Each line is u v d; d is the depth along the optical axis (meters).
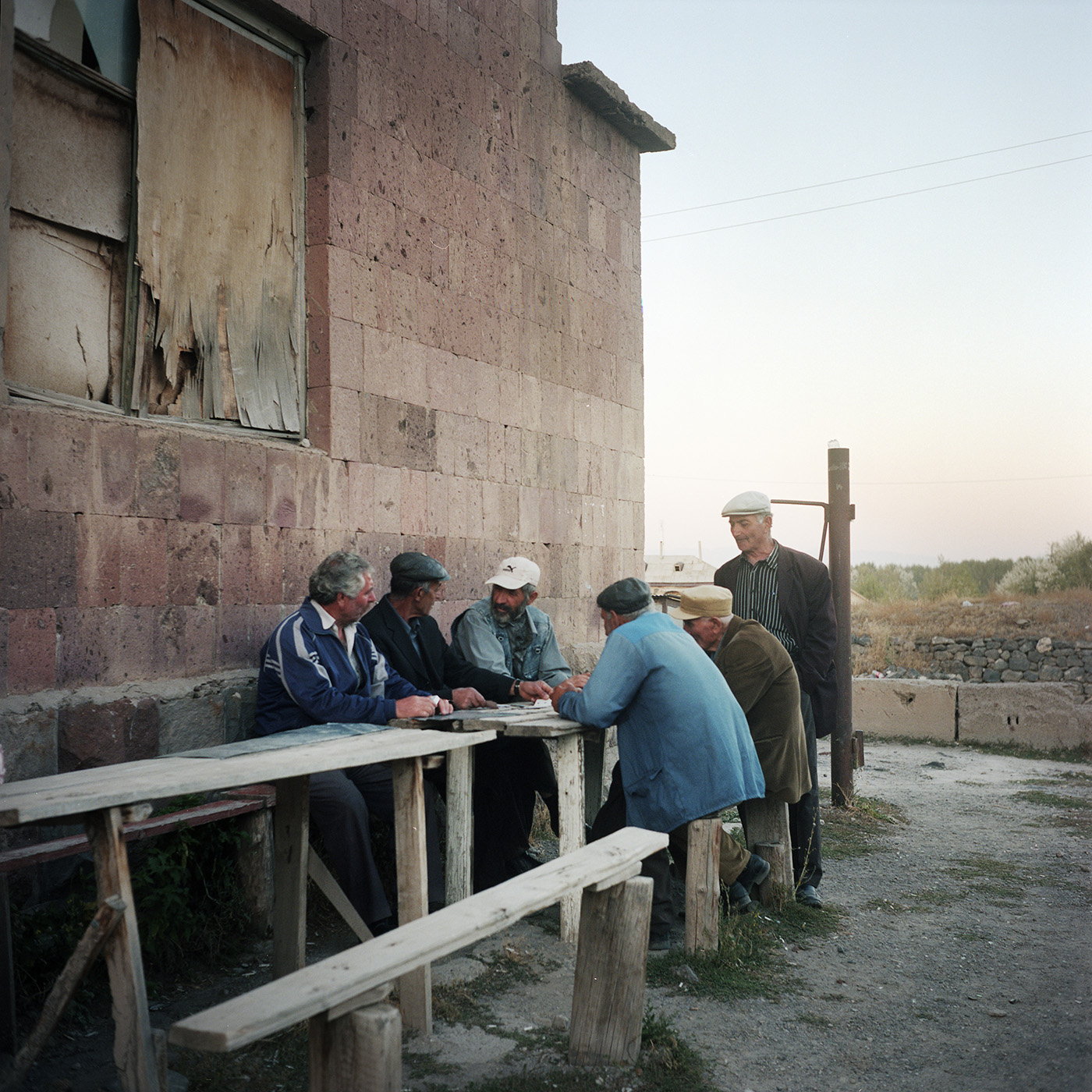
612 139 8.23
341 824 3.90
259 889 4.15
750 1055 3.23
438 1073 3.01
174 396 4.64
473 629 5.40
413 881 3.36
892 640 13.61
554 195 7.40
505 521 6.79
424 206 6.03
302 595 5.09
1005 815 7.28
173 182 4.62
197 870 3.99
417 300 5.96
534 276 7.14
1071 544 19.19
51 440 3.88
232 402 4.90
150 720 4.15
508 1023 3.41
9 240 3.96
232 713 4.58
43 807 2.26
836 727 7.32
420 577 4.98
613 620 4.61
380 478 5.63
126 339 4.42
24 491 3.77
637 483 8.55
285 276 5.23
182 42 4.67
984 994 3.80
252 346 5.02
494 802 4.79
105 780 2.62
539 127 7.21
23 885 3.67
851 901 5.04
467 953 4.05
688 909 4.02
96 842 2.47
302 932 3.53
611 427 8.16
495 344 6.70
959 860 5.94
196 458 4.52
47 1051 3.05
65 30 4.17
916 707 10.84
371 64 5.62
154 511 4.30
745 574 5.58
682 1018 3.51
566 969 3.92
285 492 4.99
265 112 5.12
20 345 4.01
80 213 4.24
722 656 4.79
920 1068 3.17
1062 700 10.17
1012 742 10.37
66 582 3.93
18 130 3.98
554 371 7.38
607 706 4.19
